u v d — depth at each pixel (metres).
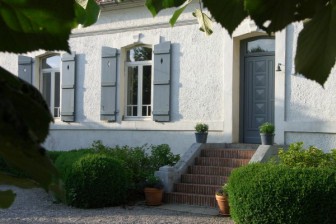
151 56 12.12
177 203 9.33
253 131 10.85
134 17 12.11
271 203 6.61
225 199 8.09
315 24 1.04
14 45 0.67
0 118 0.49
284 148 9.40
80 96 12.87
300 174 6.67
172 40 11.52
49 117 0.57
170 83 11.48
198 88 11.15
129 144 12.06
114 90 12.33
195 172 9.91
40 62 13.55
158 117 11.55
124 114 12.34
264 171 6.89
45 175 0.57
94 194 8.96
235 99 10.87
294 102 9.98
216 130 10.89
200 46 11.16
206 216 8.16
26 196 10.09
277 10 0.98
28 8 0.64
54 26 0.66
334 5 1.00
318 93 9.71
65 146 13.05
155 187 9.27
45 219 8.00
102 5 12.23
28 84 0.57
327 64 1.08
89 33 12.77
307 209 6.44
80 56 12.90
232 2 0.99
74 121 12.90
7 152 0.53
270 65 10.67
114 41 12.42
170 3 1.54
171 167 9.66
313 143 9.74
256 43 10.87
